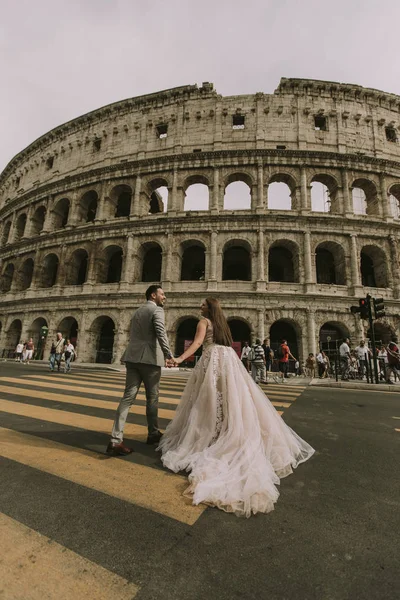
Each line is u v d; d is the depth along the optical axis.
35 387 9.85
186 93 33.62
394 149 31.58
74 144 37.09
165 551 2.17
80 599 1.75
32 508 2.68
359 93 32.41
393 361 16.19
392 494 3.19
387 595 1.83
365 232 27.69
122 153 33.91
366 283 31.27
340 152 30.30
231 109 32.44
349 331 25.31
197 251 33.53
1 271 37.50
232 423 3.56
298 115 31.64
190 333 30.70
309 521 2.62
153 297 4.87
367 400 9.97
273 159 29.97
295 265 27.80
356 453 4.50
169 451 3.80
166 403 7.93
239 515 2.67
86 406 7.09
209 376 3.94
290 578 1.95
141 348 4.39
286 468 3.65
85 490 3.04
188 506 2.79
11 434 4.77
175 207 29.83
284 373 16.95
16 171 43.69
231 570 2.00
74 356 27.84
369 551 2.23
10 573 1.93
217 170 30.22
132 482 3.24
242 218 27.97
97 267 30.34
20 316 32.19
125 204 38.81
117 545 2.22
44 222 36.16
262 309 25.58
